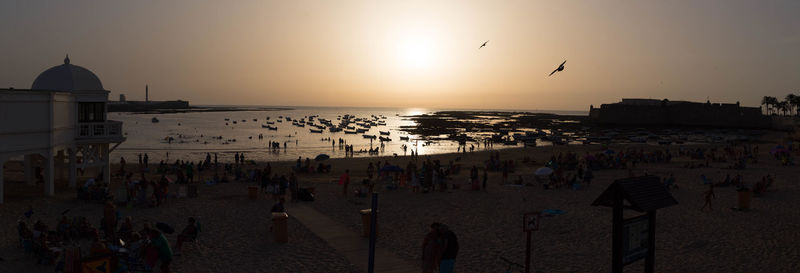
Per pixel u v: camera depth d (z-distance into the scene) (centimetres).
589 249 1762
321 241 1814
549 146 9506
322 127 15675
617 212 1037
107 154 2925
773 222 2200
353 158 6375
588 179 3372
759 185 2891
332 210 2377
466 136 12381
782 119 15388
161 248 1349
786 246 1816
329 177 3997
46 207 2266
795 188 3216
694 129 15950
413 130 15425
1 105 2203
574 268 1543
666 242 1866
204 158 6756
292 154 7612
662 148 8650
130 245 1434
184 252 1656
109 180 2942
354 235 1908
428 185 3022
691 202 2695
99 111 2878
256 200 2611
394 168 3322
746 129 15925
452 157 6562
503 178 3531
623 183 1043
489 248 1769
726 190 3158
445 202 2678
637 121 17712
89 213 2191
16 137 2294
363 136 12338
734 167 4466
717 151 7375
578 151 7825
